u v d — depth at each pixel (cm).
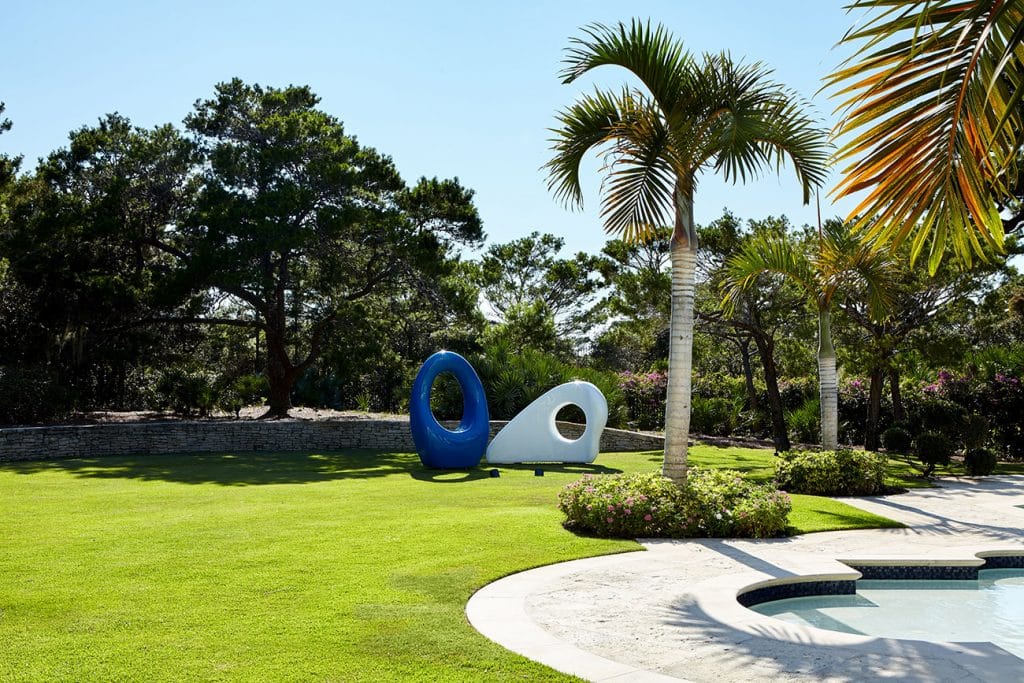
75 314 2445
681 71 937
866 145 362
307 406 3362
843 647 546
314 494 1307
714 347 2820
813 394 2739
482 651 527
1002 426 2211
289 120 2591
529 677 478
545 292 4766
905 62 331
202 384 2689
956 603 767
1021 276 2366
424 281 2600
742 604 721
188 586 688
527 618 612
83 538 899
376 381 3469
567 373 2591
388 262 2588
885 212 371
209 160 2577
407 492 1338
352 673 482
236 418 2611
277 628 571
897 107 351
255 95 2764
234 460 1925
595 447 1936
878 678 480
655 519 955
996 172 360
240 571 745
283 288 2616
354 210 2397
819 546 923
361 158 2631
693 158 995
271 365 2655
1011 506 1256
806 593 775
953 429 1769
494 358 2639
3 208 2433
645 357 4822
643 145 989
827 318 1470
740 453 2197
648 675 483
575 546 881
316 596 660
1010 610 741
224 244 2409
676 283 1020
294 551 834
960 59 339
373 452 2203
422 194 2533
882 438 2269
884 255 1375
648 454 2211
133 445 2034
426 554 826
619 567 795
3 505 1150
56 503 1174
